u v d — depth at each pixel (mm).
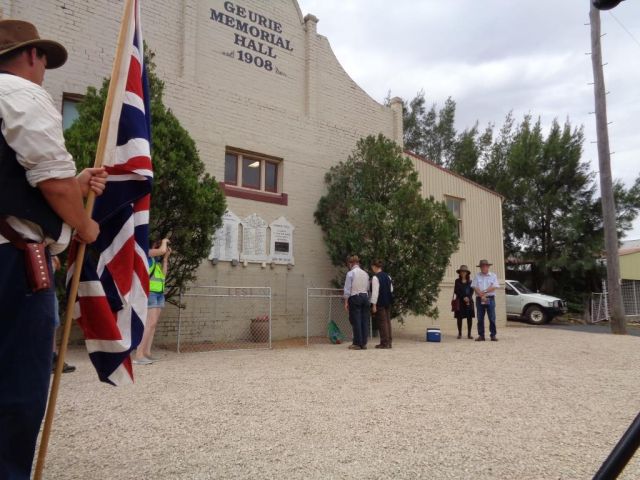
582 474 3371
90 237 2258
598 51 16984
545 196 26359
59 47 2309
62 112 9602
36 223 2035
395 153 13289
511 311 22109
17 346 1976
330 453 3727
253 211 12133
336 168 13867
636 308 26797
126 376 2803
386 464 3523
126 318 2844
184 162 9023
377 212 12219
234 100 12117
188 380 6266
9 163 1984
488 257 18672
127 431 4164
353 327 10469
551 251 26641
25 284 1992
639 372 7516
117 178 2855
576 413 4973
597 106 17016
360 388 5977
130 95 2914
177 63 11344
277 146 12820
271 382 6254
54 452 3650
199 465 3447
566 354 9609
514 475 3350
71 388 5605
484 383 6430
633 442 1456
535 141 27250
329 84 14289
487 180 29531
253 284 11906
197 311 10953
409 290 12281
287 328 12398
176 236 8938
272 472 3346
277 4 13336
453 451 3807
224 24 12195
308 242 13141
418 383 6355
